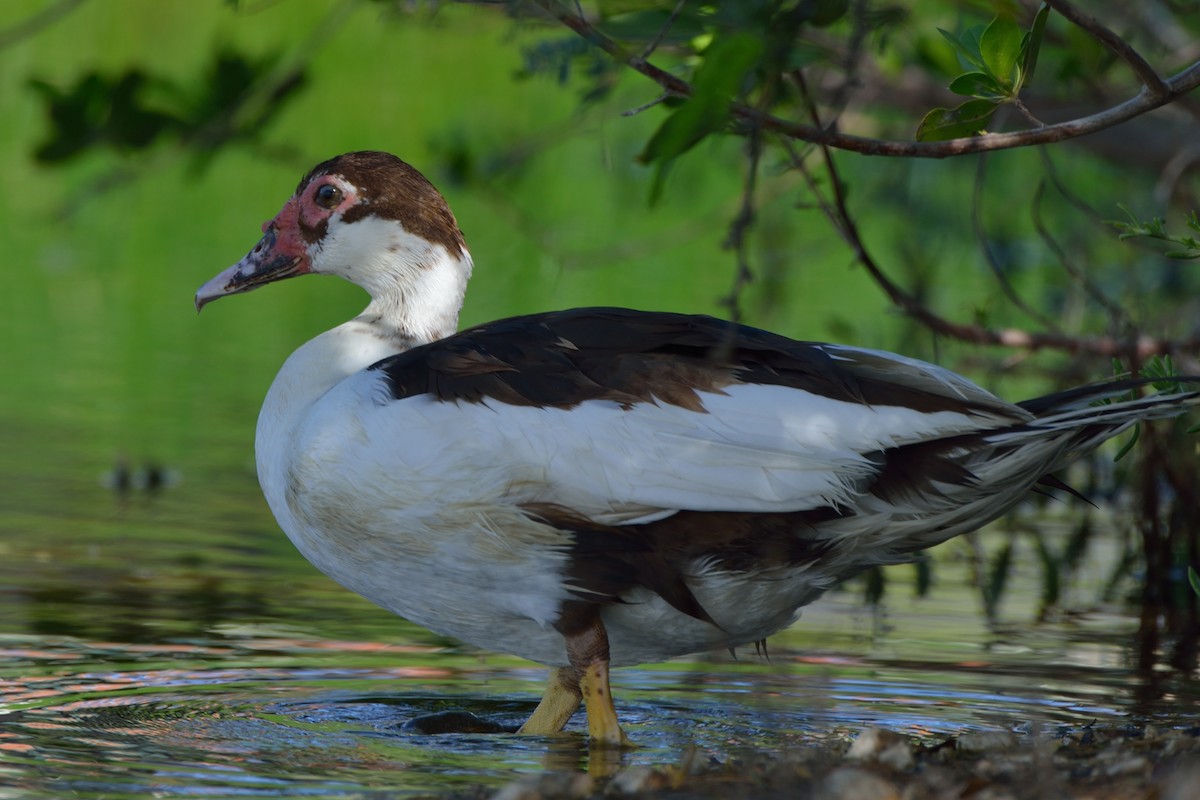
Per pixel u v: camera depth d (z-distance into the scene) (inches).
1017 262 772.0
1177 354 474.0
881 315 801.6
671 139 293.3
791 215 897.5
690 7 331.6
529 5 345.1
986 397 312.5
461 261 382.0
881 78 631.2
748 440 305.9
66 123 447.8
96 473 580.7
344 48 1146.0
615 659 344.8
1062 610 452.8
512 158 540.4
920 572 476.1
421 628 419.5
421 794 279.3
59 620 410.6
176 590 444.5
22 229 1000.2
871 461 306.8
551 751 317.4
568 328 324.8
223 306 896.3
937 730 331.9
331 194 379.6
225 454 616.4
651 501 306.2
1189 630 430.3
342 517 324.8
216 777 288.8
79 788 280.1
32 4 1200.2
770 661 393.4
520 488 309.6
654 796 270.1
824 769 283.6
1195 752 290.0
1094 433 323.9
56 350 776.3
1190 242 350.3
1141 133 631.2
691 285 875.4
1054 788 265.9
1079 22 312.8
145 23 1182.9
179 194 1067.9
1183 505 478.0
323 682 367.6
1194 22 607.5
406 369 325.7
